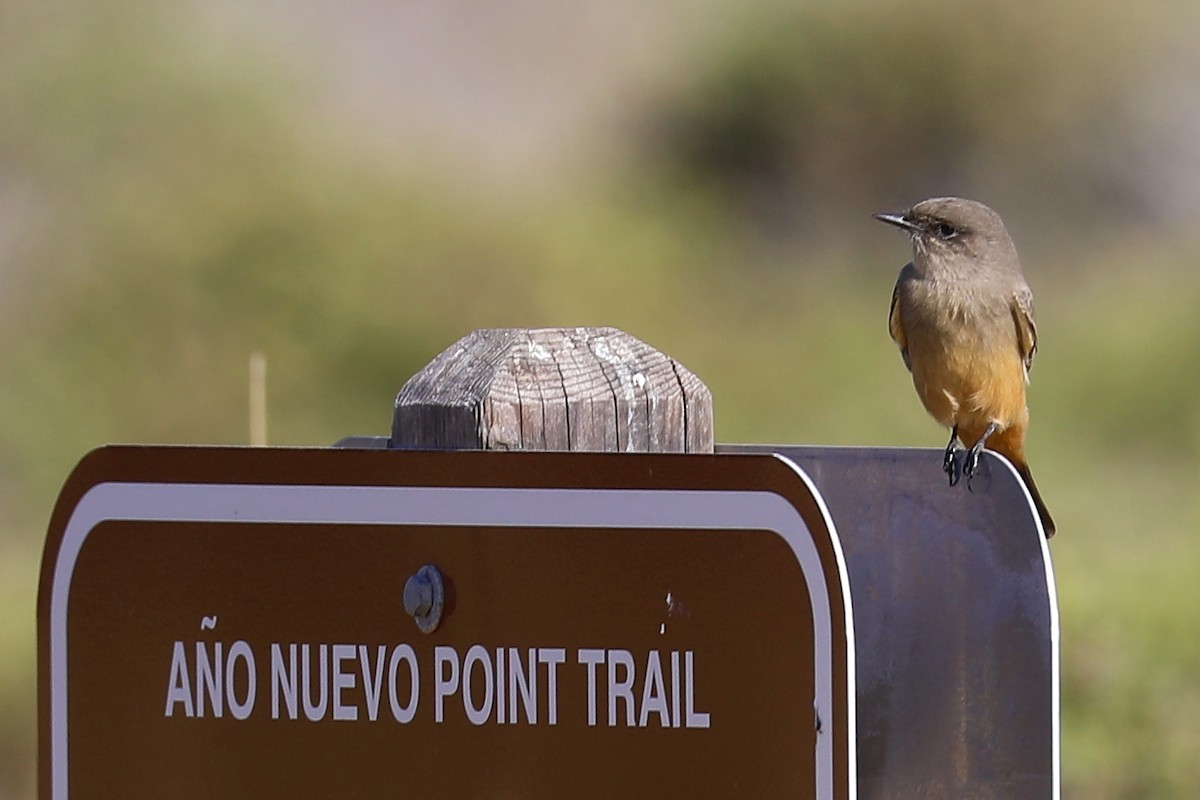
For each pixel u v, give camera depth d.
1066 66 20.64
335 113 19.16
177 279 16.25
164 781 4.37
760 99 20.33
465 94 20.58
